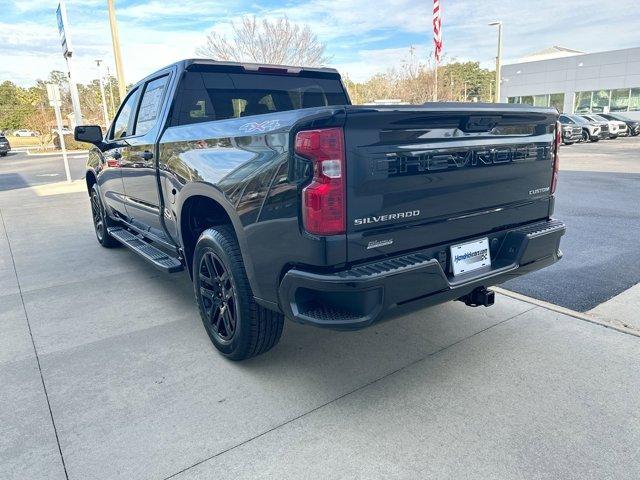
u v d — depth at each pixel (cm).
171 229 375
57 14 1409
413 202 239
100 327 375
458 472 210
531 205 304
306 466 217
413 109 225
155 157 369
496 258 292
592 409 250
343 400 267
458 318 367
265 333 288
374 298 224
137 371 304
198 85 378
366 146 219
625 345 314
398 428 241
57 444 236
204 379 293
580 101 3572
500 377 284
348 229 220
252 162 246
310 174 216
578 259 489
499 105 267
